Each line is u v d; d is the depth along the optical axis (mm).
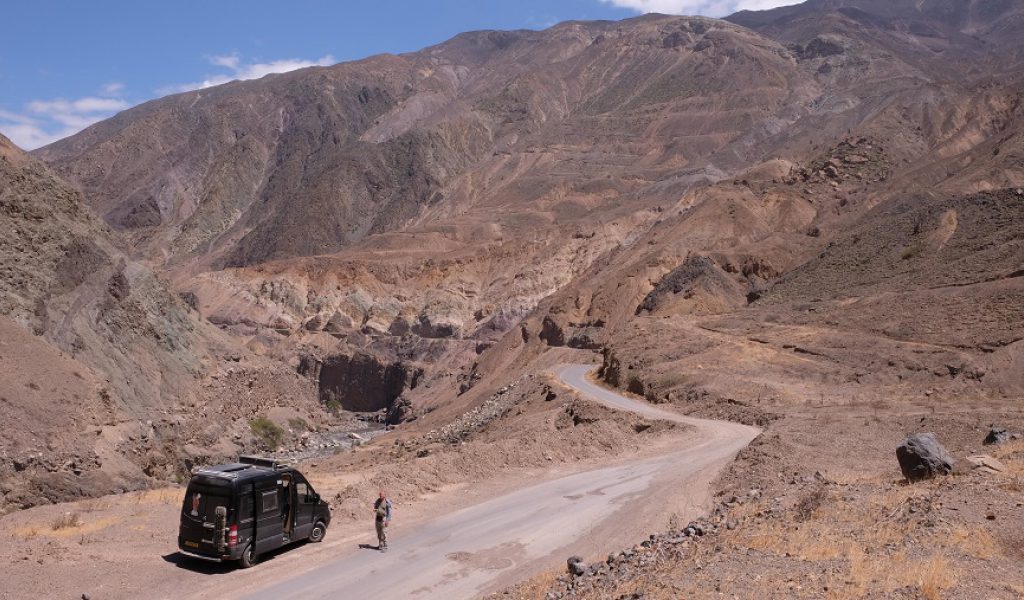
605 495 23859
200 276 164500
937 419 32344
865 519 15844
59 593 14828
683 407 47781
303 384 102375
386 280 159250
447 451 29344
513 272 151000
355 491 22328
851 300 63875
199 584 15875
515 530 20125
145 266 74000
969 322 49719
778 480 24203
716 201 121438
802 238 101750
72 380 47906
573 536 19688
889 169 133125
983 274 56719
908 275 64000
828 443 30438
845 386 46938
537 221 180125
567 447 30422
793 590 11812
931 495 17031
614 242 147500
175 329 74375
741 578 12586
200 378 72375
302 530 18391
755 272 94375
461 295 150250
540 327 107562
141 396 60344
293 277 159375
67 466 41500
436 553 18219
